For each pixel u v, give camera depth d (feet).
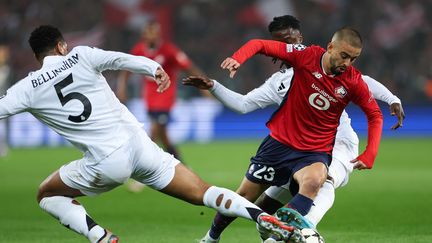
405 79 300.40
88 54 70.69
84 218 71.36
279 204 82.43
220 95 77.92
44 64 71.26
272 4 319.68
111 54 69.82
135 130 71.77
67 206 71.97
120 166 70.49
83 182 71.56
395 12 316.19
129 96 282.56
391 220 107.14
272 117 78.74
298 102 75.61
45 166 196.03
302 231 68.39
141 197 139.64
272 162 77.82
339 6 317.83
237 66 70.74
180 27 320.50
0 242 90.74
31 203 131.23
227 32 320.50
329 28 313.12
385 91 81.30
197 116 278.05
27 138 270.05
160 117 163.84
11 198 137.80
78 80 70.28
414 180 159.63
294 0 320.09
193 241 90.99
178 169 72.33
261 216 68.03
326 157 76.38
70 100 70.28
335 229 99.19
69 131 71.00
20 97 69.82
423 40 313.12
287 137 76.74
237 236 94.73
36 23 322.55
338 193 140.26
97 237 70.28
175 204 129.59
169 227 104.01
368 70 304.71
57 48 73.31
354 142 84.28
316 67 74.08
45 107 70.44
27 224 107.24
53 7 325.01
